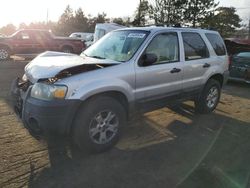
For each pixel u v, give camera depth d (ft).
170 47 18.39
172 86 18.31
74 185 12.33
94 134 14.60
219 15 77.10
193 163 14.49
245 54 36.19
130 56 16.21
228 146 16.66
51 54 17.90
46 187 12.10
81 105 14.17
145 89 16.57
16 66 47.42
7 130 17.26
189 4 73.26
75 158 14.52
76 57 16.93
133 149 15.80
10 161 13.88
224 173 13.64
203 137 17.84
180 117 21.33
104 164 14.10
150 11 75.97
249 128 19.71
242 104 25.95
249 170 13.98
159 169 13.82
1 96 24.67
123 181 12.75
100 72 14.61
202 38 21.06
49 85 13.41
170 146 16.37
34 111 13.42
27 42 59.11
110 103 14.83
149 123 19.81
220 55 22.56
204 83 21.06
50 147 15.47
